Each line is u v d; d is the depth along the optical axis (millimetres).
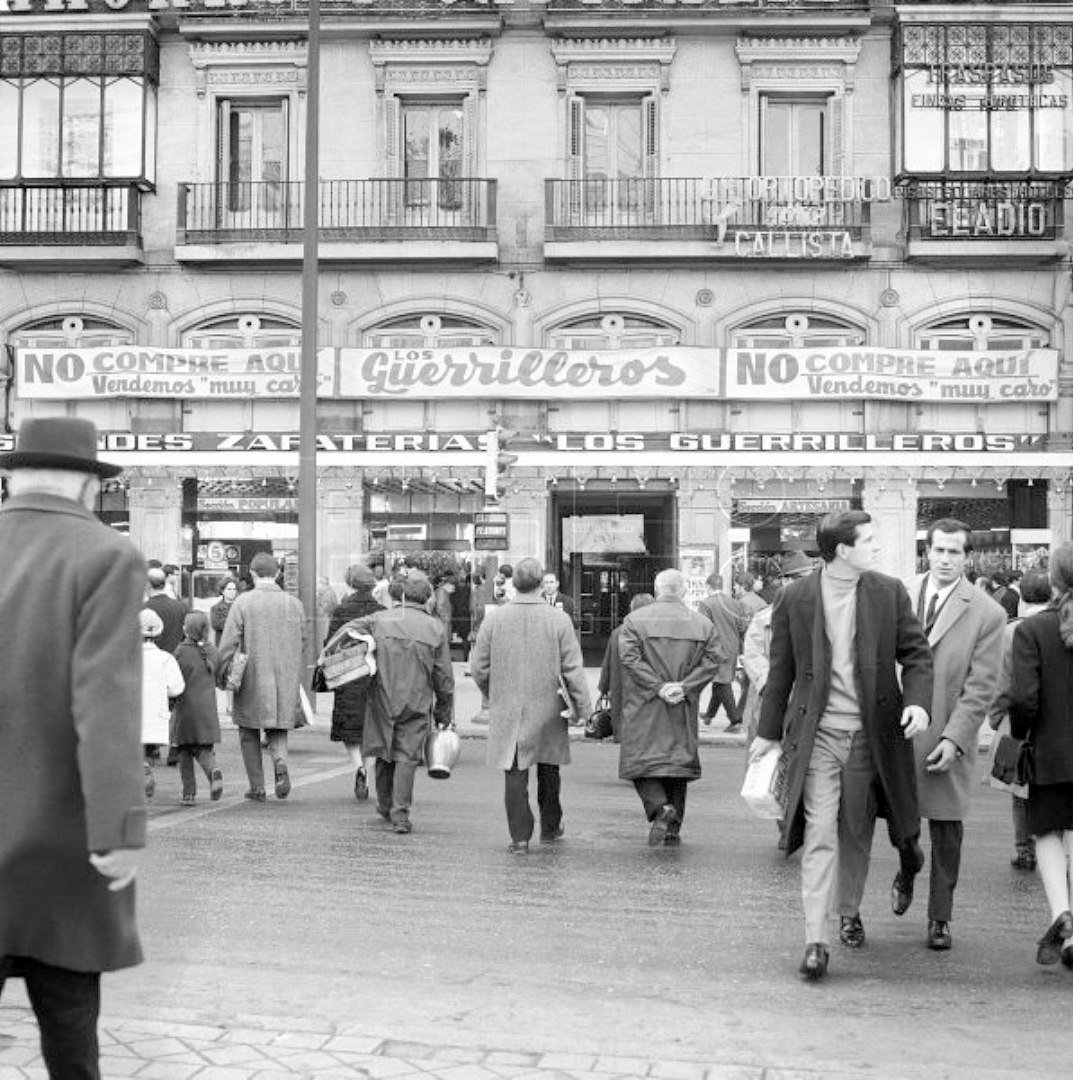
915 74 24391
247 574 25516
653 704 9930
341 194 25375
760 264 24875
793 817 6578
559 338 25344
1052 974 6590
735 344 25156
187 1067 5027
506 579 19156
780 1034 5578
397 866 9047
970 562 24953
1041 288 24875
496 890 8328
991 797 13117
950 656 7184
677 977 6426
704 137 25203
